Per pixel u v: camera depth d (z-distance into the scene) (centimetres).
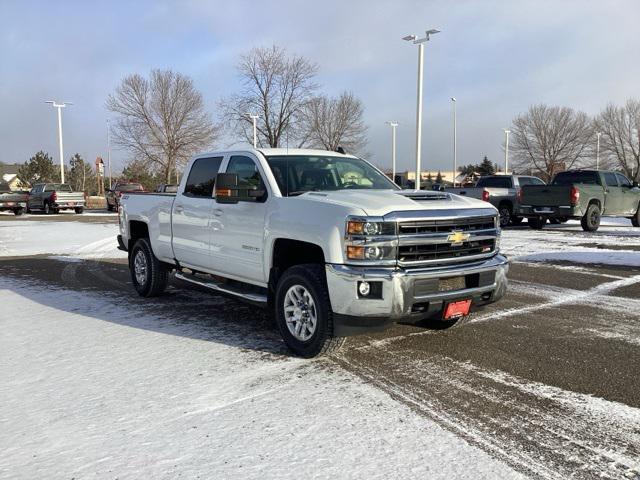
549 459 328
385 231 461
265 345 556
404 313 463
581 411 396
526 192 1825
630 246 1359
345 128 4981
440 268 485
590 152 6975
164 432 364
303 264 514
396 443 347
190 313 699
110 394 428
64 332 606
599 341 568
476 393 429
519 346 550
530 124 6956
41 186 3419
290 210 520
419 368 486
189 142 4878
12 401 415
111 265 1143
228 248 607
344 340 501
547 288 856
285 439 353
